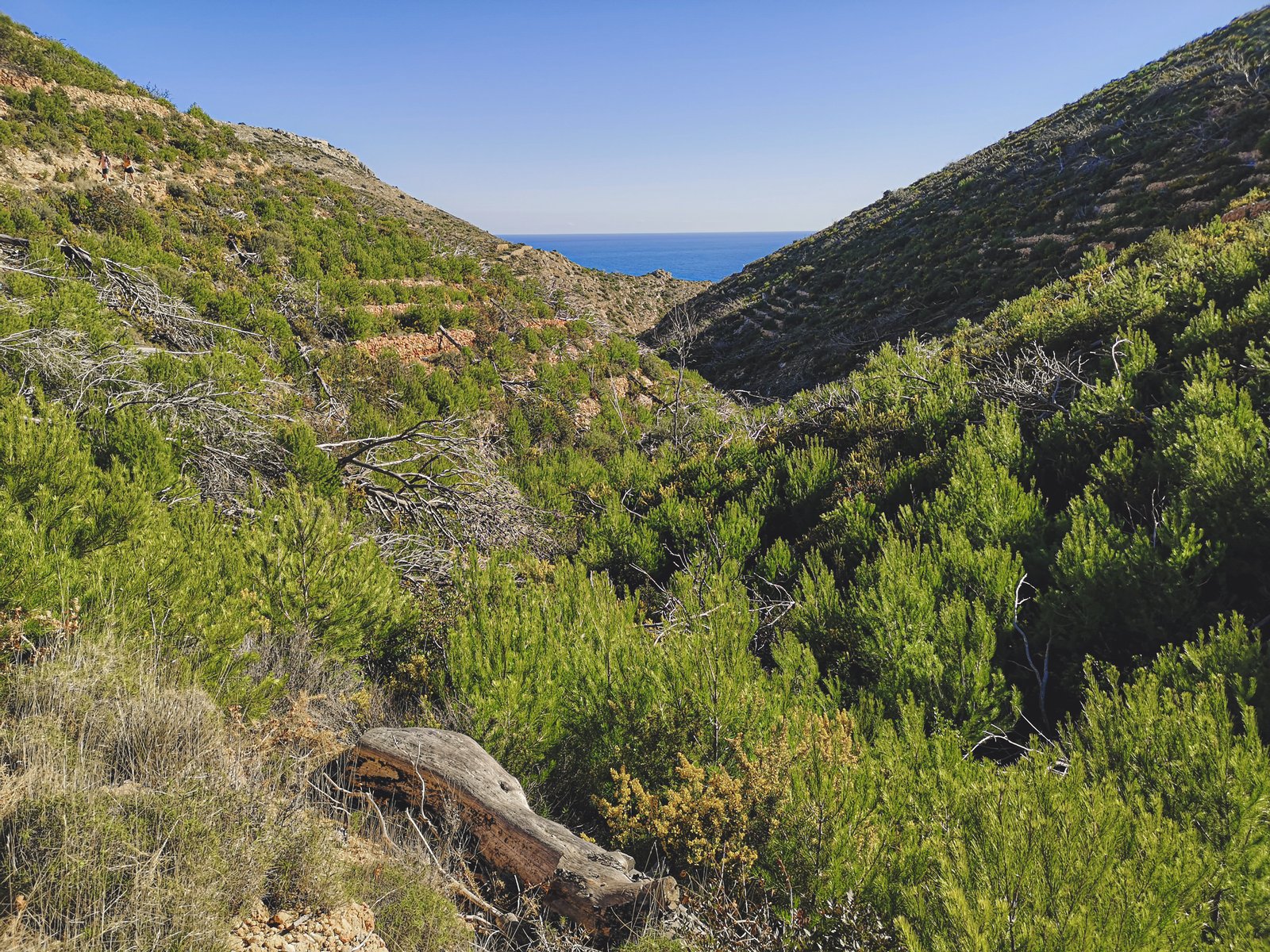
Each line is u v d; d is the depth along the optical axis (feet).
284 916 6.97
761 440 39.86
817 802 8.87
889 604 15.52
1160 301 28.73
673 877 9.18
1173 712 9.70
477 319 71.87
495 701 12.37
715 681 12.18
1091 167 92.43
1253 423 16.92
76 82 78.54
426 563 24.86
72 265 38.88
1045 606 15.51
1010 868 6.92
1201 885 6.93
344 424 36.63
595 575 22.04
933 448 27.07
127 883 6.24
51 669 9.03
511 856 9.25
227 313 47.44
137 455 20.42
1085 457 22.20
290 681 13.29
